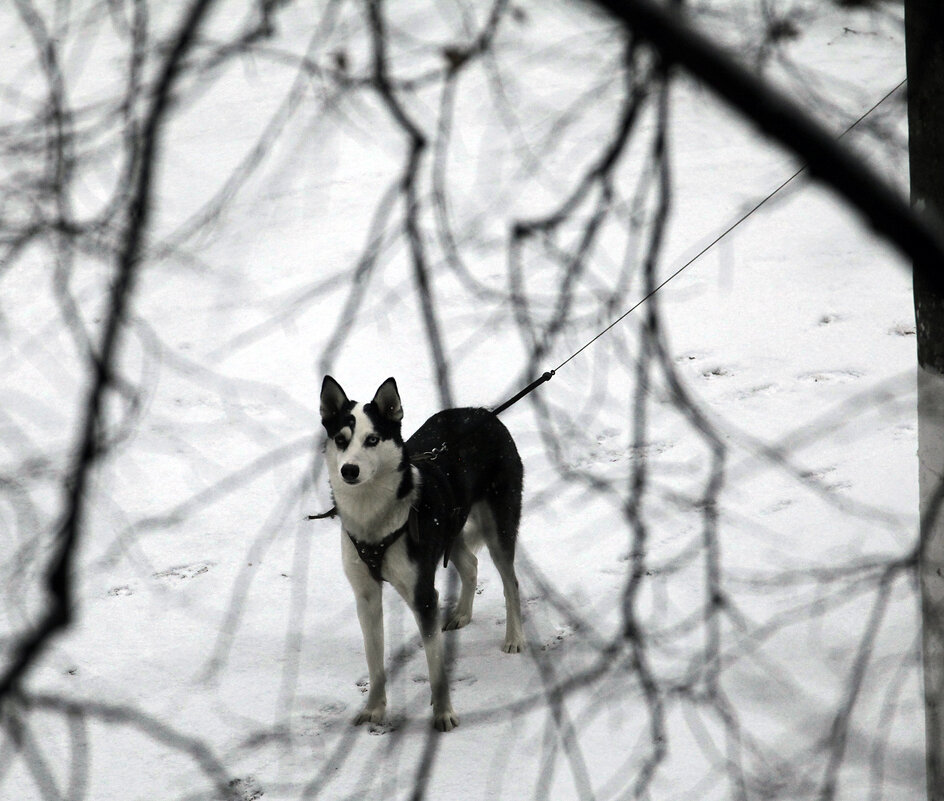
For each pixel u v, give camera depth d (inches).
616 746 317.4
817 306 633.0
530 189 676.1
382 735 332.5
